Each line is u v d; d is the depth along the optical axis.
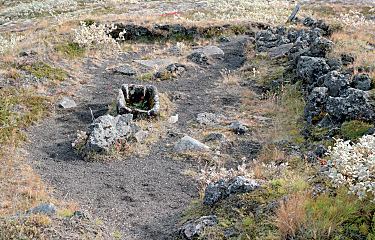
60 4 41.19
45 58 21.83
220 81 21.02
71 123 16.62
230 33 28.34
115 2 40.97
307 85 17.88
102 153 13.82
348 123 13.28
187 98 19.00
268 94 18.75
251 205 8.55
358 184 7.48
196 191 11.51
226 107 17.95
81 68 22.38
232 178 9.96
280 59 22.36
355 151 8.38
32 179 12.14
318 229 7.11
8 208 10.36
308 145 13.57
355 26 25.05
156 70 22.16
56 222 8.77
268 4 38.66
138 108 17.72
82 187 11.84
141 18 29.55
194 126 16.17
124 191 11.59
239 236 7.73
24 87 18.62
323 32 23.97
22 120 16.23
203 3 38.94
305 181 9.02
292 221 7.36
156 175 12.58
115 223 9.65
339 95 15.05
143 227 9.45
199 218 8.80
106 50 25.12
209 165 13.16
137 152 14.09
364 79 15.34
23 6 41.41
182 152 13.94
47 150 14.41
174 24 28.33
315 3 38.22
